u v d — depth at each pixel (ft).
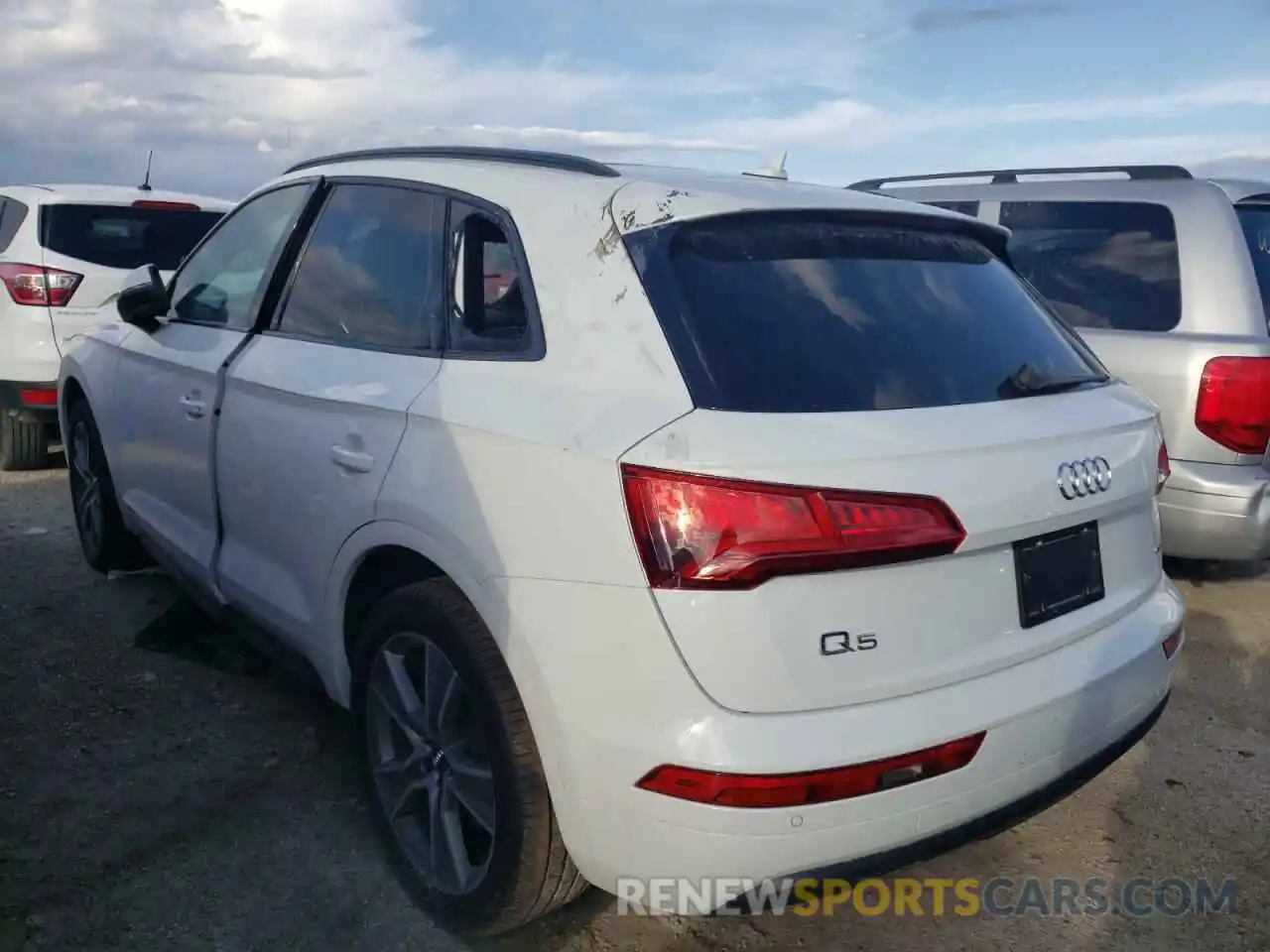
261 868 10.03
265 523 11.34
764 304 8.38
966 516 7.68
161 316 14.37
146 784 11.29
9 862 9.88
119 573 17.06
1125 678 8.92
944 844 7.85
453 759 9.13
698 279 8.33
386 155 11.57
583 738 7.65
